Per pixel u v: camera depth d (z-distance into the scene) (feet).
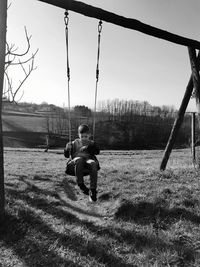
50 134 231.09
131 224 19.39
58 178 31.65
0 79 18.56
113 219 20.38
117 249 16.43
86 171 22.34
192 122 39.14
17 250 15.98
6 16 18.69
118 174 31.53
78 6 21.49
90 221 20.11
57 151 108.78
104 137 213.66
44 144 207.51
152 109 252.42
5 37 18.69
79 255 15.57
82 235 17.83
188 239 17.37
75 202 24.17
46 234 17.85
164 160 32.63
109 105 253.65
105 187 26.17
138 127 226.17
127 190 24.82
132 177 29.78
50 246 16.40
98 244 16.79
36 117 287.07
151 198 22.57
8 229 17.97
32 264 14.74
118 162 64.34
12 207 21.16
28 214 20.38
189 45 28.19
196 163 37.50
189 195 23.47
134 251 16.42
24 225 18.71
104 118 236.02
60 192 26.73
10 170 38.68
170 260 15.12
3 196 18.53
